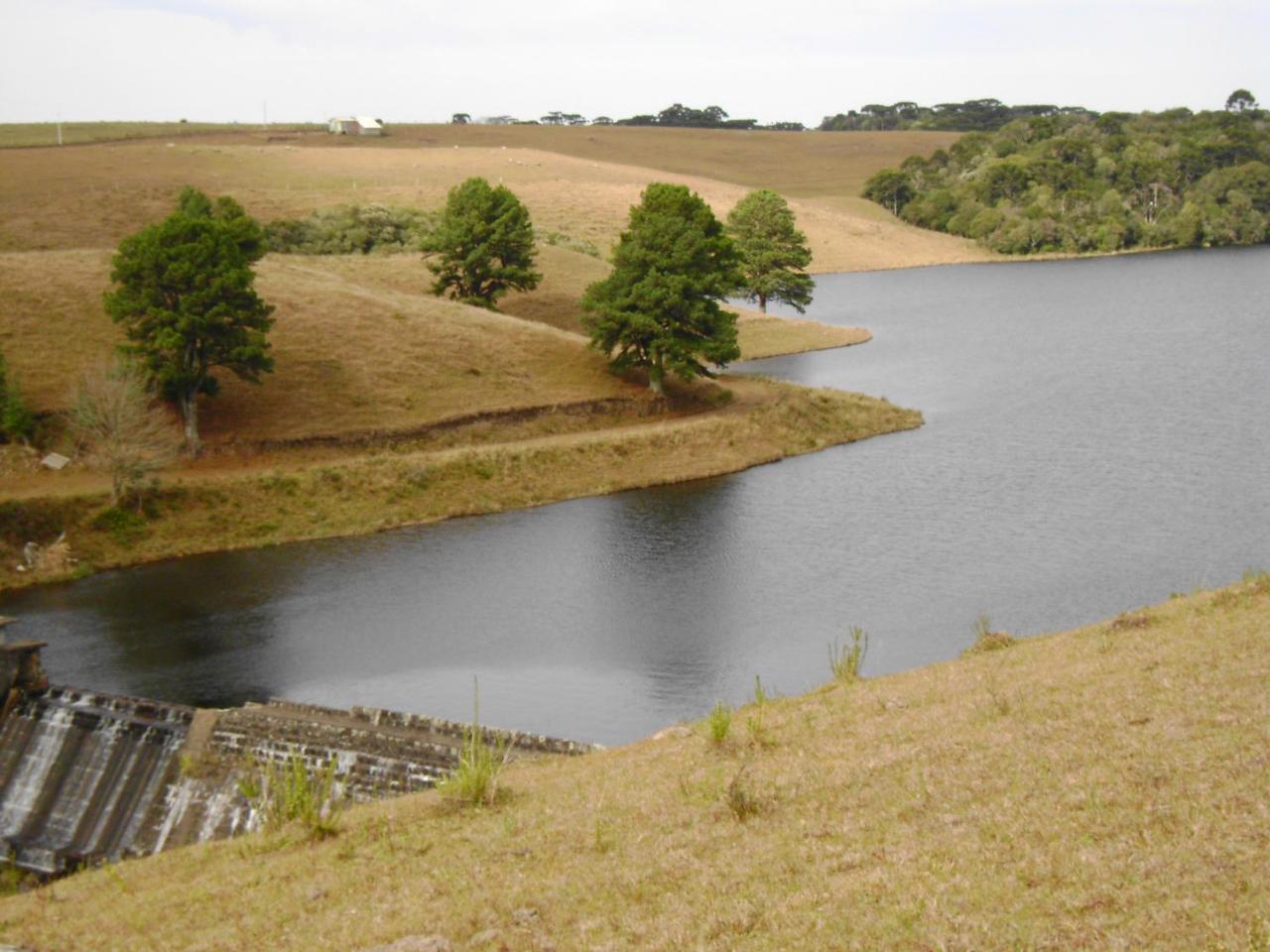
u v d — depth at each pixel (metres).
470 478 74.50
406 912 17.58
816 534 63.75
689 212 96.06
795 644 48.03
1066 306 161.12
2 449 69.00
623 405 90.31
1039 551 57.84
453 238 114.56
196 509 66.31
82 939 19.41
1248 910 12.71
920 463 78.44
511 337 98.69
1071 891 14.03
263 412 79.19
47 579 58.97
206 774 37.38
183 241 74.50
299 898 19.14
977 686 25.83
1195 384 101.75
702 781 21.80
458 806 23.19
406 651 49.53
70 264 93.56
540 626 52.03
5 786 40.53
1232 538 58.09
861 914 14.54
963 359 121.50
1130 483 70.06
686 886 16.72
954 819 17.34
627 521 68.62
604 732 40.78
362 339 91.44
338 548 64.75
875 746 22.25
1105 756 18.80
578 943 15.38
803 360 124.75
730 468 80.00
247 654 49.47
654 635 50.22
